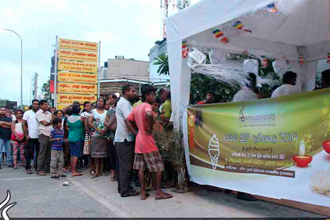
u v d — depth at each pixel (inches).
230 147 174.6
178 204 181.6
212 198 194.7
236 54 255.3
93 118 273.3
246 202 185.3
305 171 136.6
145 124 190.9
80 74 469.1
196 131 200.2
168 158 213.0
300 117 139.4
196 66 231.1
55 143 290.2
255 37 252.2
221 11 183.9
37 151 333.7
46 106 308.5
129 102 209.3
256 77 259.3
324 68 289.4
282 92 221.6
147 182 222.4
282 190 145.6
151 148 191.9
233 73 251.9
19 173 318.0
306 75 290.4
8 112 442.0
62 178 278.5
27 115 318.0
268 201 187.9
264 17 201.8
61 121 298.4
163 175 228.4
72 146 289.0
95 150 269.4
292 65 283.7
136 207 178.9
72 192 223.3
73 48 465.1
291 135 142.7
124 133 203.8
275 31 234.4
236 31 233.8
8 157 379.6
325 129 129.6
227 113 177.2
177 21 221.8
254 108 161.0
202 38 227.9
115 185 241.1
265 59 269.7
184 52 217.2
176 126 217.0
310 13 194.7
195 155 201.5
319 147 131.6
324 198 129.3
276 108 149.8
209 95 248.8
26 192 223.8
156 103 235.5
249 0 166.7
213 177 185.8
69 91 460.4
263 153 155.5
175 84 222.8
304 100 138.2
